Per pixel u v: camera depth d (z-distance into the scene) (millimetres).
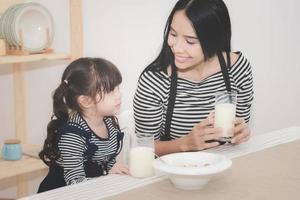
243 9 2941
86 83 1665
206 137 1533
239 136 1587
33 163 2424
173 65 1726
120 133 1837
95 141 1689
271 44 2994
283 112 3049
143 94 1727
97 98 1676
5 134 2926
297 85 3035
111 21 2914
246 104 1851
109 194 1190
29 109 2941
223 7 1586
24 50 2404
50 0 2855
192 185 1183
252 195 1166
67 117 1720
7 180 2855
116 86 1722
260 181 1269
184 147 1587
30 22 2449
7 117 2906
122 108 2959
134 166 1330
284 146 1641
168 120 1756
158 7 2887
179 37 1571
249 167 1392
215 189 1204
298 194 1176
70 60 2629
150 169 1328
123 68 2957
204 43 1557
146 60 2939
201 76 1773
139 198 1155
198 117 1742
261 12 2957
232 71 1792
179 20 1548
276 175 1320
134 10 2900
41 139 2967
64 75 1738
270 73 3027
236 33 2957
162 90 1726
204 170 1149
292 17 2969
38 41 2479
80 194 1202
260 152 1562
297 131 1877
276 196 1162
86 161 1684
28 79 2906
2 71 2850
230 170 1359
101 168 1732
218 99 1540
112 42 2936
